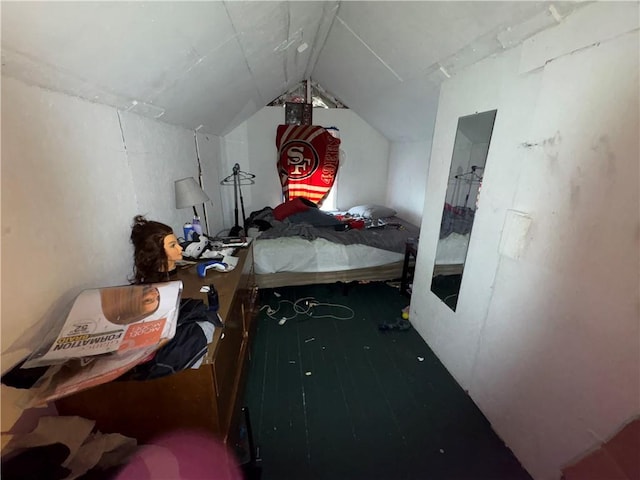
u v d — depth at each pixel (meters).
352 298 2.83
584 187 0.99
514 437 1.37
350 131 4.18
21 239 0.77
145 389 0.86
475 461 1.36
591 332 0.99
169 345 0.83
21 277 0.78
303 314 2.54
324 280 2.76
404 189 3.82
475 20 1.31
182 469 0.94
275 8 1.32
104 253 1.18
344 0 1.72
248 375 1.79
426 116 2.73
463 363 1.75
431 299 2.09
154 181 1.67
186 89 1.56
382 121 3.60
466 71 1.64
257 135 3.96
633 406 0.87
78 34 0.71
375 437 1.47
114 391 0.85
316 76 3.69
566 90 1.04
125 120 1.36
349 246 2.70
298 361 1.99
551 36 1.09
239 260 1.69
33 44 0.66
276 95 3.64
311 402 1.67
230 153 3.95
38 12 0.58
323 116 4.09
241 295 1.53
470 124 1.62
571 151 1.03
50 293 0.88
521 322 1.29
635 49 0.83
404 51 1.90
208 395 0.90
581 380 1.03
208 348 0.92
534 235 1.20
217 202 3.37
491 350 1.50
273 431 1.49
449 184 1.84
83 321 0.81
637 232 0.85
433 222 2.04
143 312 0.84
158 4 0.80
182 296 1.25
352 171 4.35
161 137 1.78
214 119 2.61
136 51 0.95
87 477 0.69
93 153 1.11
